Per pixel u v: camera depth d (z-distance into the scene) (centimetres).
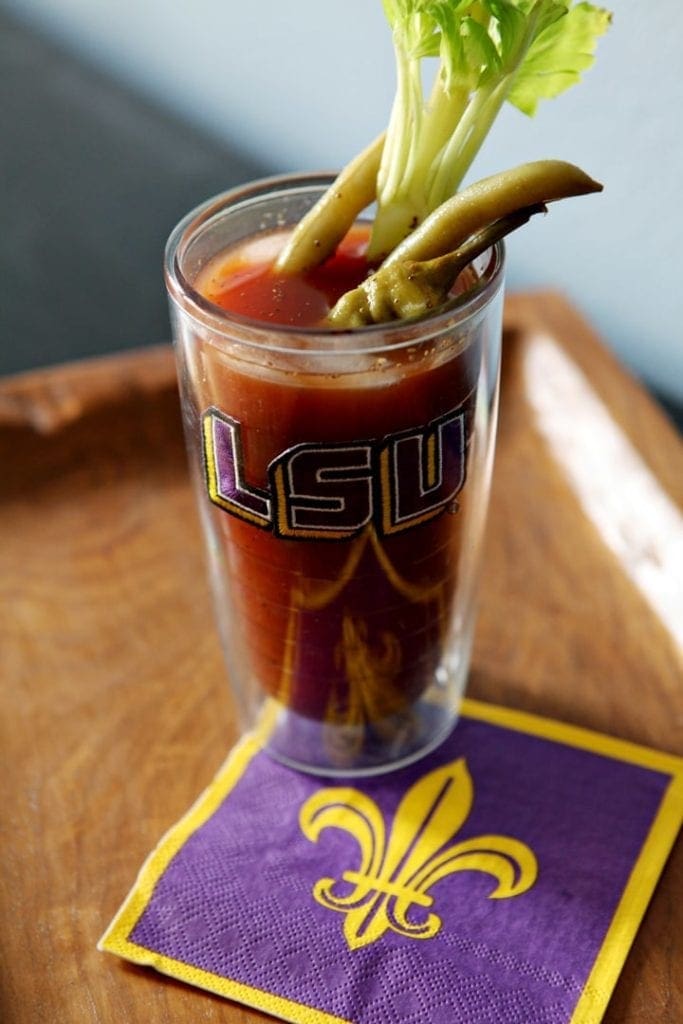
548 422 54
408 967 39
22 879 41
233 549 41
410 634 42
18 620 48
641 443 52
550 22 36
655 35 51
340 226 39
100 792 43
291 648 42
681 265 55
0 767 44
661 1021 38
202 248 40
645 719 45
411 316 36
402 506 39
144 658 47
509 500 52
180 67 72
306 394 37
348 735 44
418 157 37
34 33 81
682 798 43
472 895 41
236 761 44
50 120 82
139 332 86
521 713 45
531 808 43
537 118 55
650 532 50
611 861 41
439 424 38
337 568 40
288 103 66
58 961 39
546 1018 38
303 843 42
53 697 46
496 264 38
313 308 38
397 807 43
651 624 47
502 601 48
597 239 58
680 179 53
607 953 39
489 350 39
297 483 38
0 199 87
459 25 35
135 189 80
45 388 55
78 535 51
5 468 53
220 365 38
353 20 60
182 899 40
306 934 40
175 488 53
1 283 88
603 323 60
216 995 39
